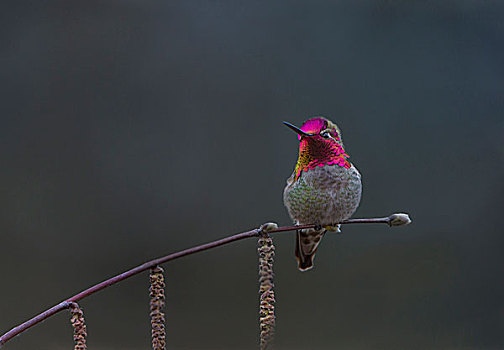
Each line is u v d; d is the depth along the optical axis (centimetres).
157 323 454
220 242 454
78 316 453
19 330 452
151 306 454
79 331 453
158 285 454
